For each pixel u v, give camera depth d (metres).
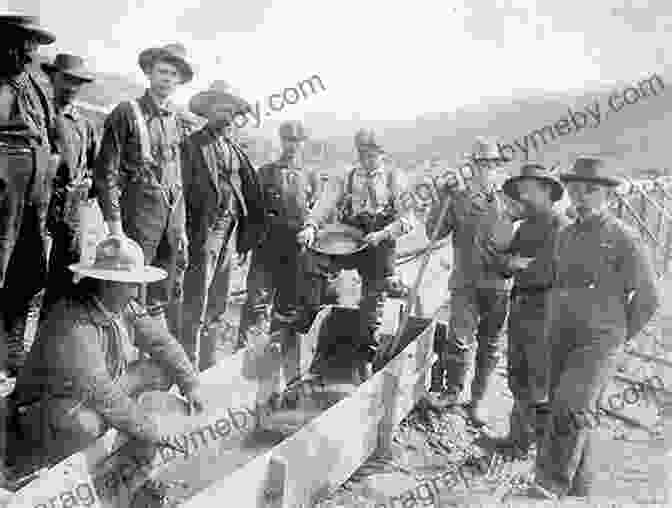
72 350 3.23
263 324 4.70
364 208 4.63
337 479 3.50
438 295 4.77
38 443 3.31
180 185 4.25
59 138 4.03
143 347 3.77
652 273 3.61
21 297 3.98
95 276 3.24
